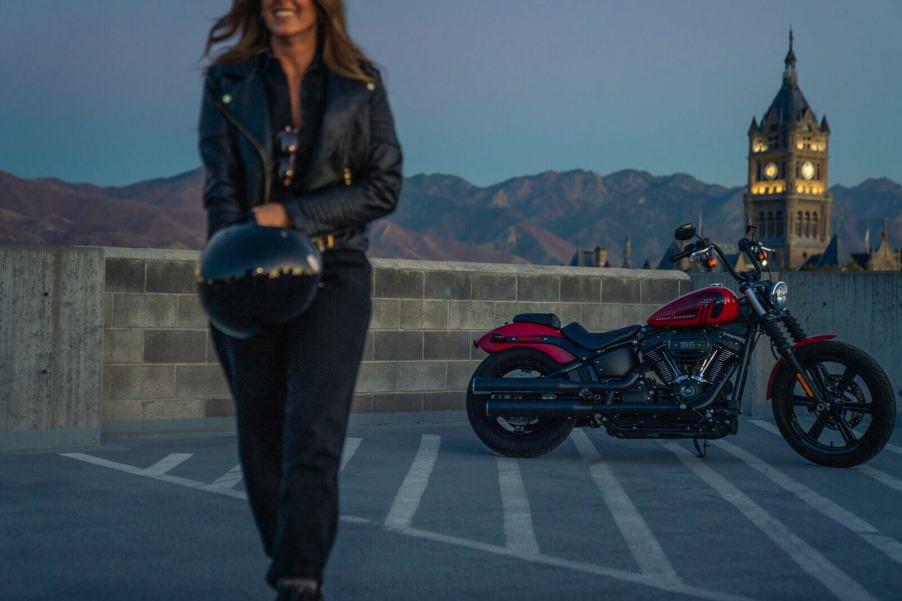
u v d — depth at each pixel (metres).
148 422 8.55
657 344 7.15
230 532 4.77
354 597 3.73
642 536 4.80
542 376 7.36
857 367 6.92
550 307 10.32
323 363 2.77
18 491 5.79
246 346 2.86
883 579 4.10
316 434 2.75
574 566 4.22
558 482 6.31
